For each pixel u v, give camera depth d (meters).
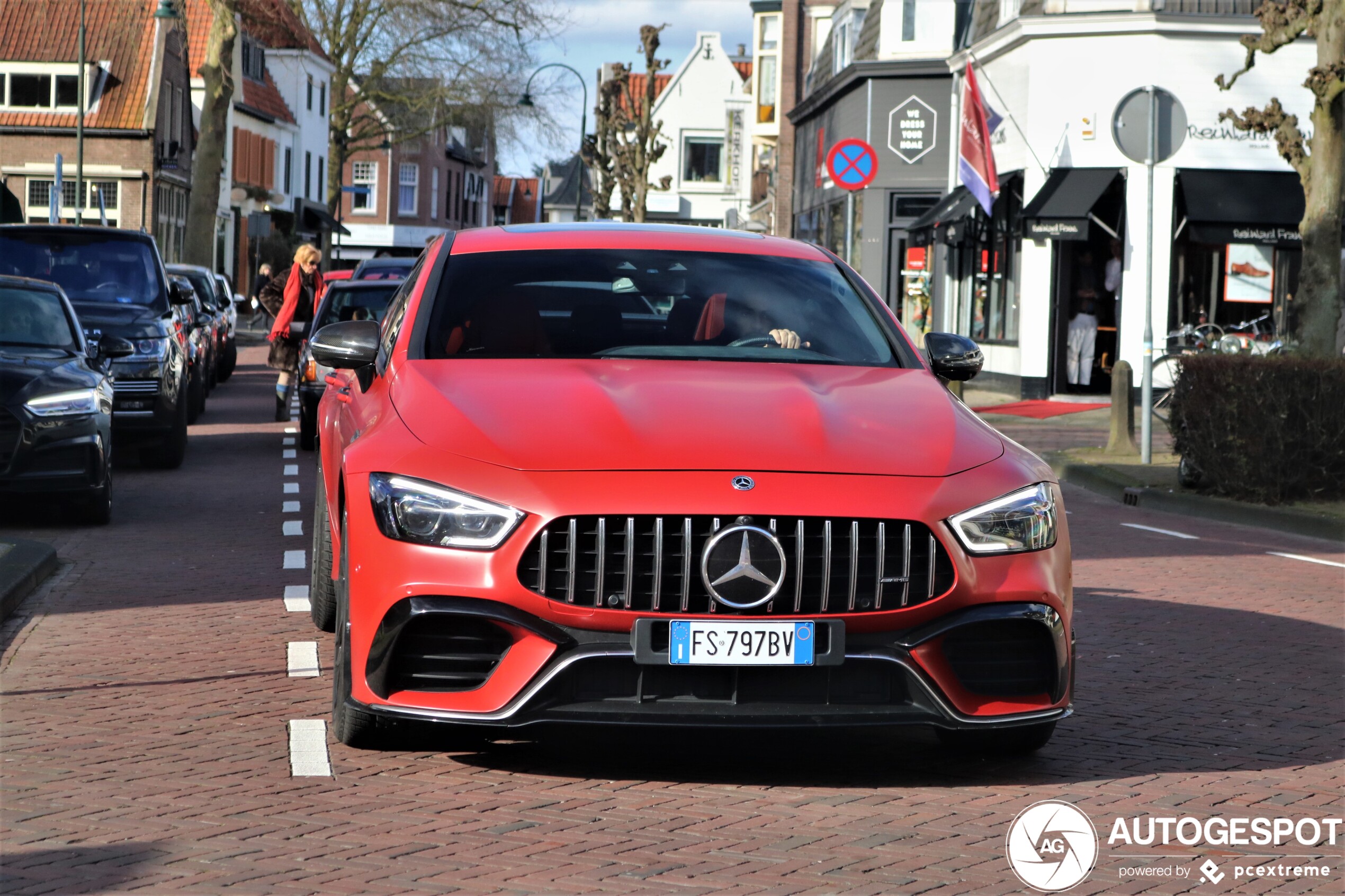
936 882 4.27
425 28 44.22
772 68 60.34
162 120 52.56
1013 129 28.09
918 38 35.84
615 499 4.82
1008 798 5.11
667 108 74.56
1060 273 26.77
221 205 60.28
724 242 6.88
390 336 6.50
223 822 4.64
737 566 4.77
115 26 44.16
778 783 5.23
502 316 6.16
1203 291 26.19
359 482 5.14
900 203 36.28
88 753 5.39
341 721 5.38
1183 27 25.70
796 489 4.88
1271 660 7.59
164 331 15.23
